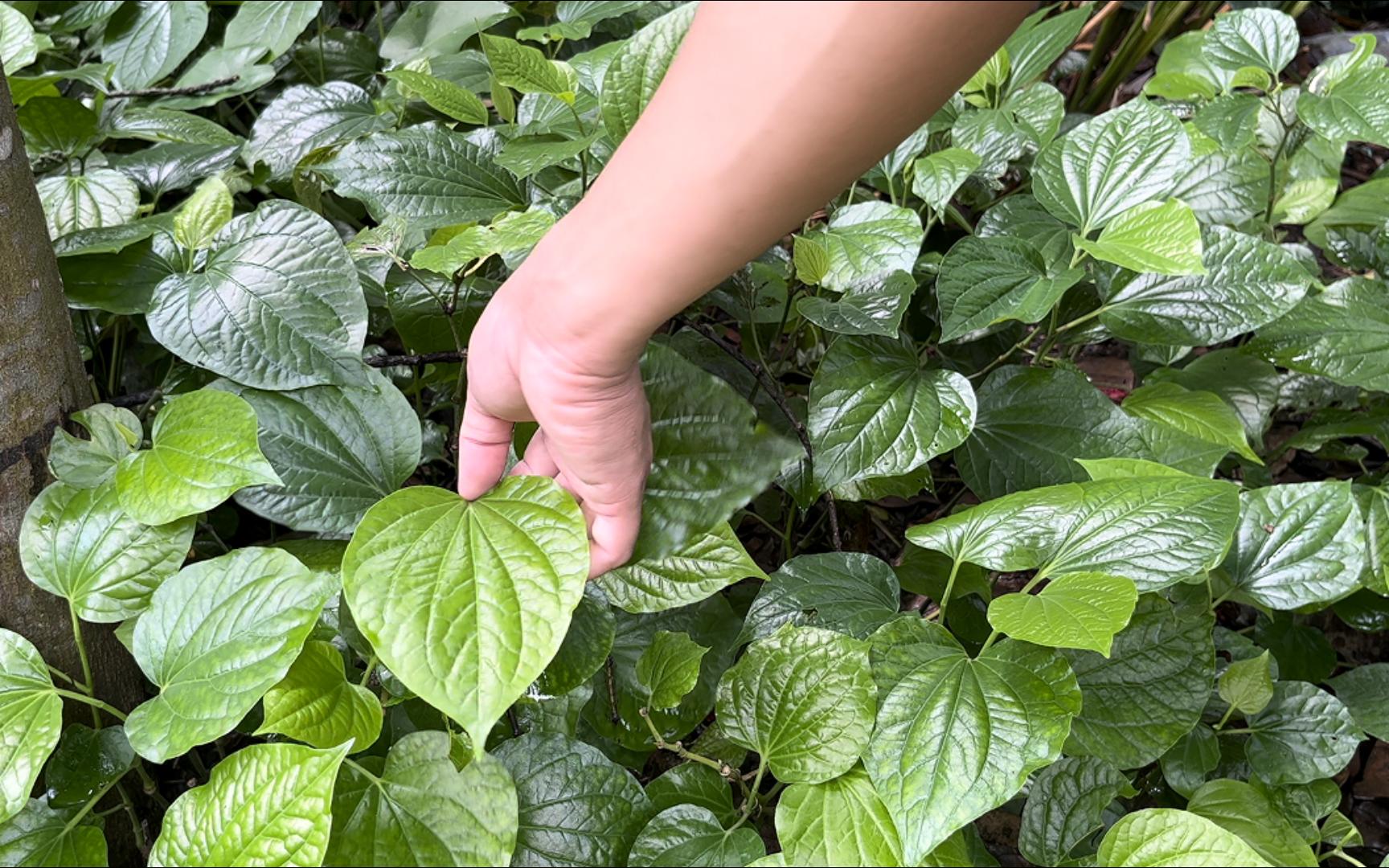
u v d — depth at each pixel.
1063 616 0.61
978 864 0.65
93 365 0.85
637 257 0.48
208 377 0.76
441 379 0.85
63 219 0.83
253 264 0.71
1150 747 0.67
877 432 0.75
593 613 0.68
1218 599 0.77
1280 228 1.33
